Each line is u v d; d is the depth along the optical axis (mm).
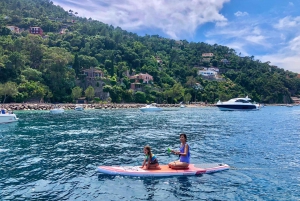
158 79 134250
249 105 74438
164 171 12383
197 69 169000
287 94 166125
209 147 19500
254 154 17156
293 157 16344
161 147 19391
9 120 36531
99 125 33906
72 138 23062
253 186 11141
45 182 11305
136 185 11070
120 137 23859
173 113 62969
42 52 99312
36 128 30109
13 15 173875
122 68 128250
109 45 150000
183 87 135125
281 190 10695
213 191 10508
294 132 28641
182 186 11023
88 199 9531
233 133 27281
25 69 87750
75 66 106250
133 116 51094
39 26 173375
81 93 95312
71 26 183500
